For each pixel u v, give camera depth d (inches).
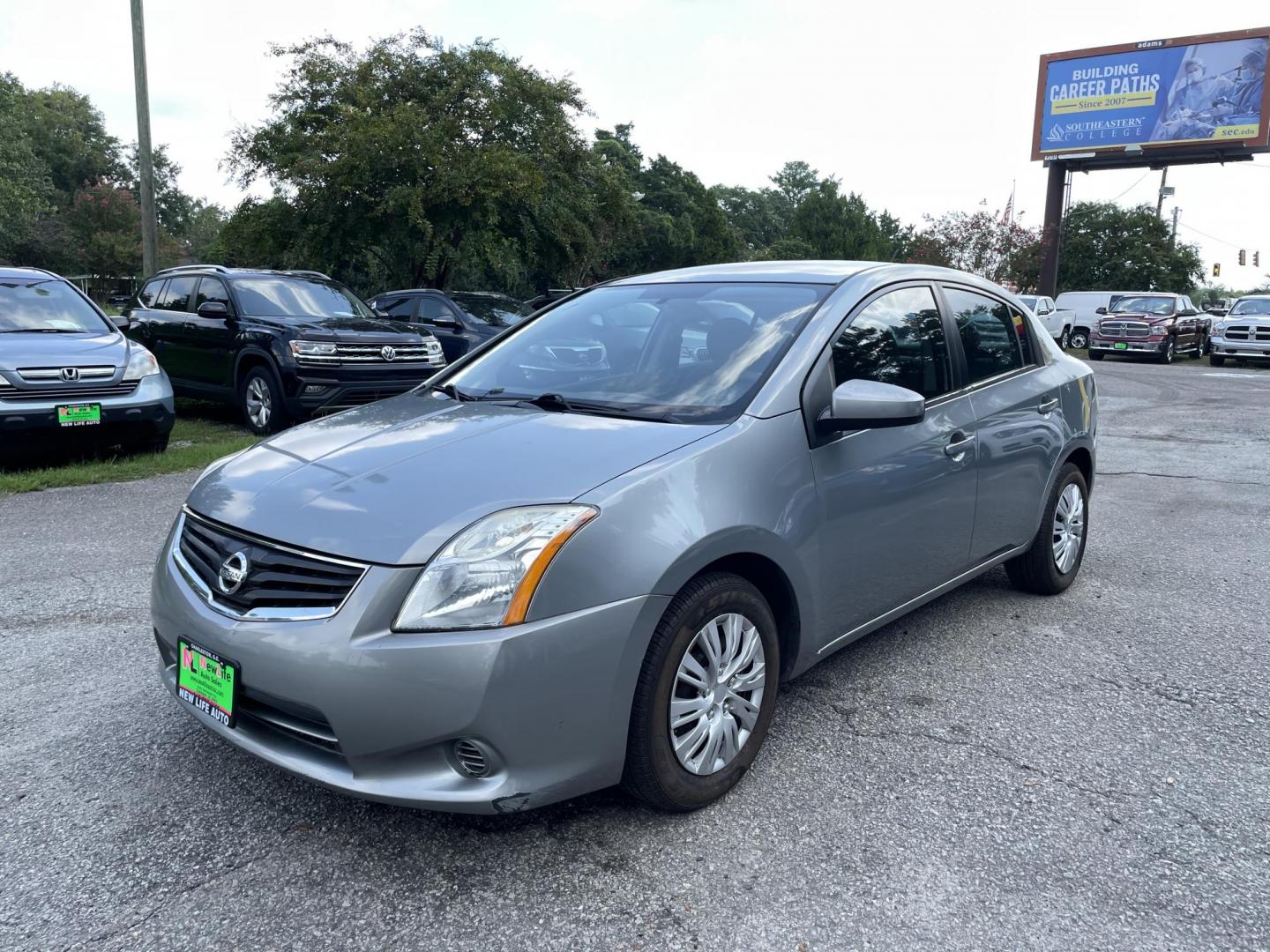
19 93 2511.1
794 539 112.6
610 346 137.9
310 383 356.5
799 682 144.0
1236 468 341.1
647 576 94.8
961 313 157.6
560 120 719.7
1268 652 158.2
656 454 104.0
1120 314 1051.9
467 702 87.3
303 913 88.9
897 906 90.5
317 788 111.1
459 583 88.7
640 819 105.2
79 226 2228.1
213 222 2982.3
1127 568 209.0
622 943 85.2
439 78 692.1
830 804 108.7
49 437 280.4
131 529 225.9
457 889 92.8
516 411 123.2
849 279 137.3
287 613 92.7
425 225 642.2
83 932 85.9
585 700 92.4
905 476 132.2
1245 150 1216.2
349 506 97.4
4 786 110.6
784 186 4151.1
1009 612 178.1
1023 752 122.0
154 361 315.3
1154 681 145.9
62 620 165.0
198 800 108.3
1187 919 89.0
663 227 1936.5
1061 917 89.1
